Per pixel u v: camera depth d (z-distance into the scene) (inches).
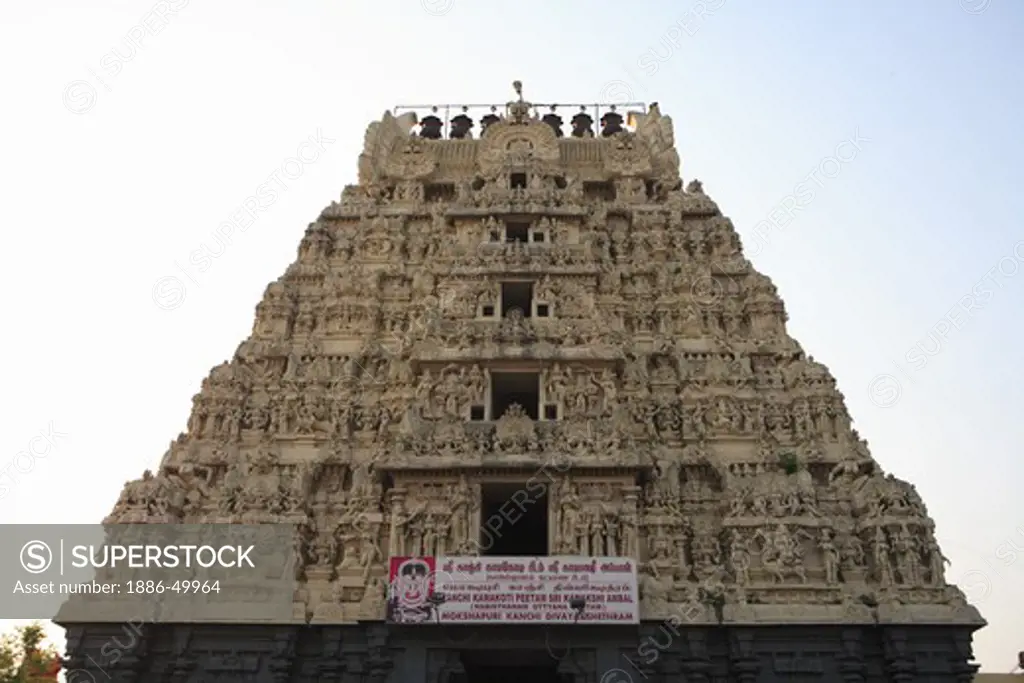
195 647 1048.2
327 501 1194.0
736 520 1114.7
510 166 1614.2
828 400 1253.1
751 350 1347.2
